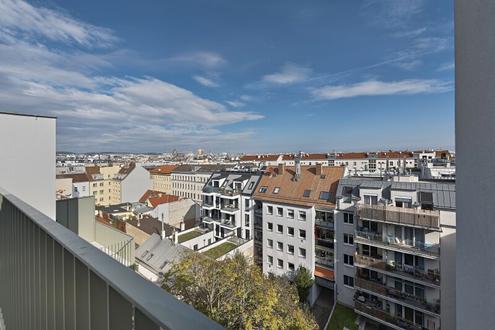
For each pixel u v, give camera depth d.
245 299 8.13
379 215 15.59
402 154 62.59
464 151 0.78
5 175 5.82
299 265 20.94
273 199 22.25
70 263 1.48
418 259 14.79
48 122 6.54
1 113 5.79
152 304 0.83
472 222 0.73
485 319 0.67
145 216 31.00
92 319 1.25
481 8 0.68
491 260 0.64
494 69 0.62
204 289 8.12
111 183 60.41
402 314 15.31
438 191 14.67
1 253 3.38
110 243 10.28
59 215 9.06
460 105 0.80
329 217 19.67
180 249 16.20
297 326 8.71
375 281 16.34
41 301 1.99
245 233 28.62
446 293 13.82
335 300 18.98
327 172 21.95
